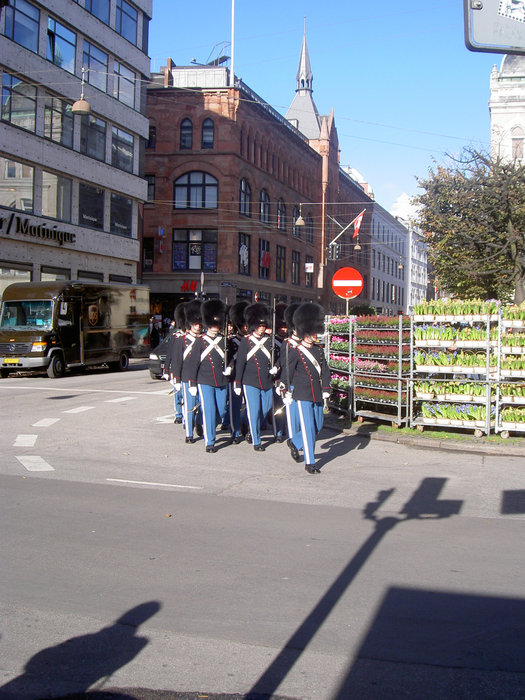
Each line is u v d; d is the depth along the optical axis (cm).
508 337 1178
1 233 2920
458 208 3008
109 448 1095
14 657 407
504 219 2889
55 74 3231
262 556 587
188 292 4722
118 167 3838
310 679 385
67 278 3425
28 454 1035
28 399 1709
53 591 505
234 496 799
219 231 4694
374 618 466
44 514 705
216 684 379
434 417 1230
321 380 958
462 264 2981
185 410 1150
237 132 4731
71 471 920
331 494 816
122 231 3928
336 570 556
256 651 417
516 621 463
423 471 959
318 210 6575
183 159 4712
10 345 2370
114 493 802
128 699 364
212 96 4672
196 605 483
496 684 381
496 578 542
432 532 666
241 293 4866
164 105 4719
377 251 8881
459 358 1209
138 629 445
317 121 7062
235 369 1100
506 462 1032
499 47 638
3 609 473
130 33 3903
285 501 779
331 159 6888
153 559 575
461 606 487
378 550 607
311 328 949
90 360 2600
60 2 3225
